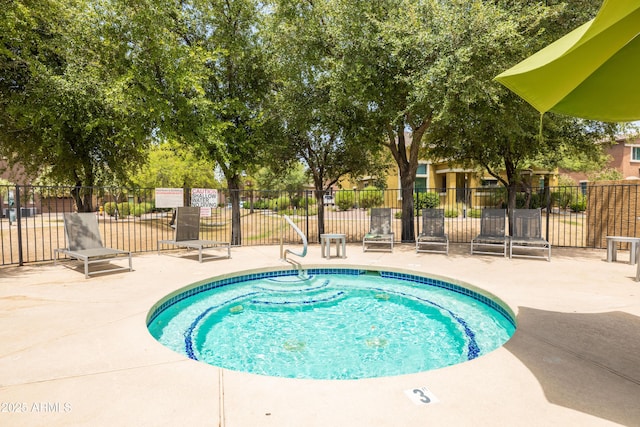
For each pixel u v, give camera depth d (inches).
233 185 475.5
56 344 140.3
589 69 110.3
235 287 280.8
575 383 109.4
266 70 452.4
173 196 406.6
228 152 438.3
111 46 388.5
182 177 867.4
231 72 447.2
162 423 89.3
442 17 327.3
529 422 89.7
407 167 473.7
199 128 393.1
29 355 130.1
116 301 201.6
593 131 503.5
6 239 499.8
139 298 207.8
